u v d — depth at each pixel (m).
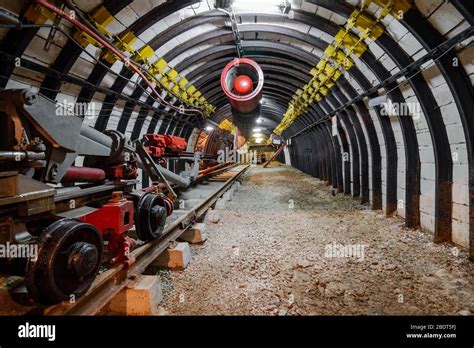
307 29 6.04
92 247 2.04
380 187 6.52
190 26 5.58
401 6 3.46
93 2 3.96
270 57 8.26
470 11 2.78
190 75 8.21
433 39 3.49
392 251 3.91
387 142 5.78
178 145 6.84
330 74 6.48
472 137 3.44
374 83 5.61
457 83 3.41
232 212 6.50
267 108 18.59
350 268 3.38
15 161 1.88
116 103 6.47
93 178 3.08
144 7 4.55
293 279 3.12
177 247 3.49
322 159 12.84
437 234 4.13
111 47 4.22
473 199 3.46
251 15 5.64
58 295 1.83
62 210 2.54
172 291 2.88
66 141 2.36
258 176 16.19
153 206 3.35
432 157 4.52
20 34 3.43
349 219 5.74
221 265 3.51
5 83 3.47
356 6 4.27
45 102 2.12
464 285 2.92
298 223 5.46
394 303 2.63
